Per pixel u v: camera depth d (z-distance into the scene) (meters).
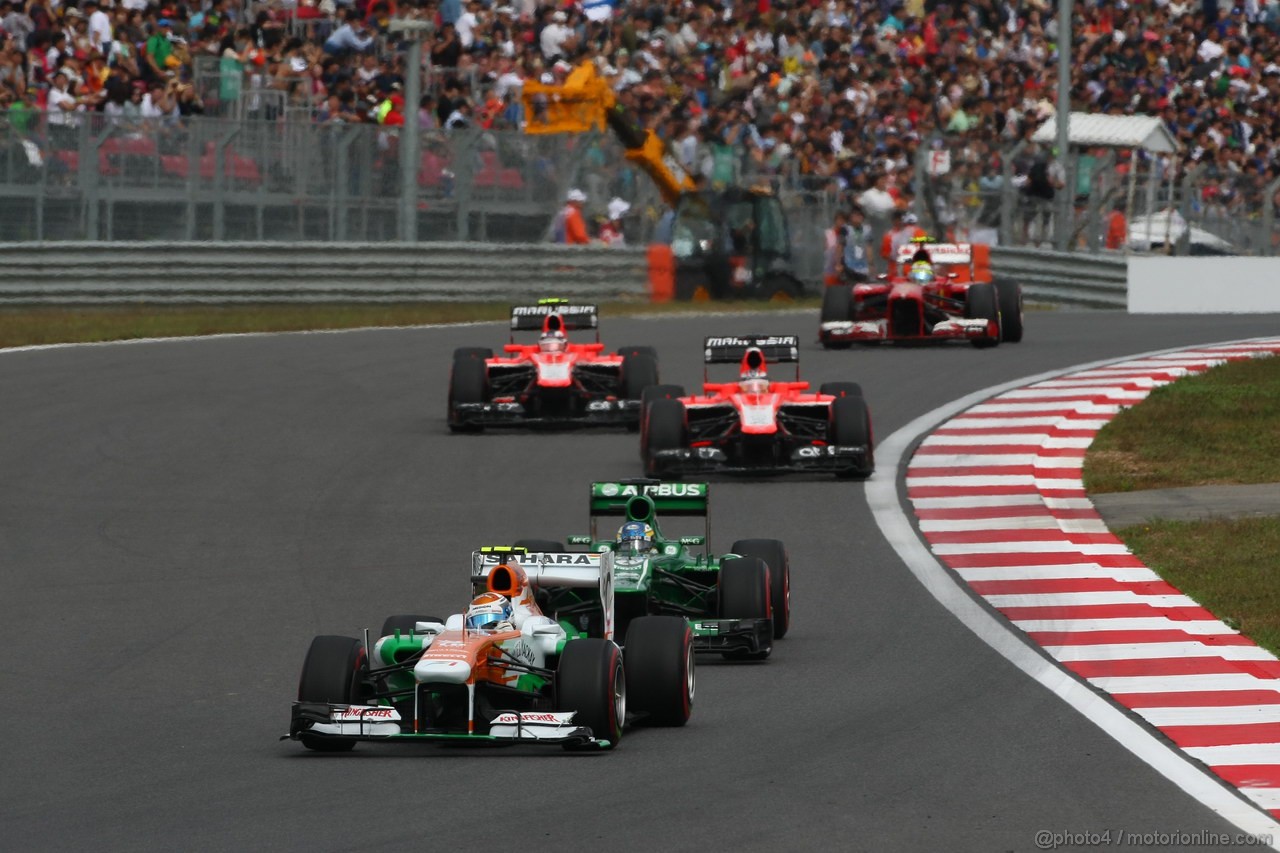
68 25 116.38
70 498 61.22
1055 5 166.62
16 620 45.91
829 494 62.59
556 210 120.25
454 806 29.09
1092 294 127.19
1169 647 41.94
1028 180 130.75
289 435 73.25
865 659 41.38
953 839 27.28
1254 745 33.44
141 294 106.25
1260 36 176.62
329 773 31.52
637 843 27.00
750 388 65.25
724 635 40.34
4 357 88.56
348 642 33.41
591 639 33.53
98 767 32.34
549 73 134.25
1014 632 44.03
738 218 124.12
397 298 113.06
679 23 144.00
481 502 61.31
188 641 43.78
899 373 88.62
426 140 115.94
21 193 103.94
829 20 151.50
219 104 118.94
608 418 72.75
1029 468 66.25
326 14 128.38
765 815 28.55
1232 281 125.88
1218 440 69.94
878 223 130.50
